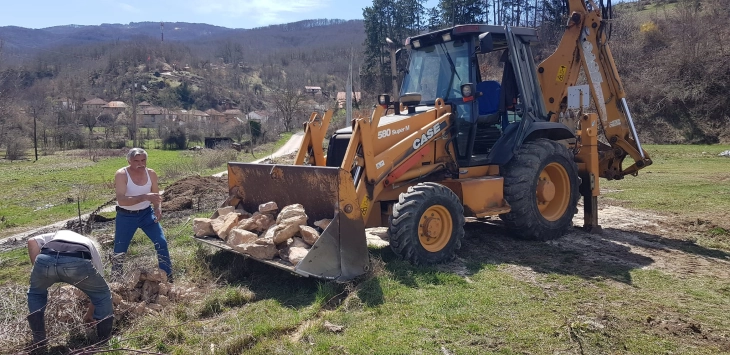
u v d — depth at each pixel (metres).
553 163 6.95
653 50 34.06
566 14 8.28
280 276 5.39
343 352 3.73
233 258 5.85
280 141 45.78
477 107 6.62
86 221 9.50
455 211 5.82
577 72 7.75
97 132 51.78
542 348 3.78
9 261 7.17
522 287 5.04
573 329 4.04
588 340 3.89
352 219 5.17
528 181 6.57
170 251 6.47
